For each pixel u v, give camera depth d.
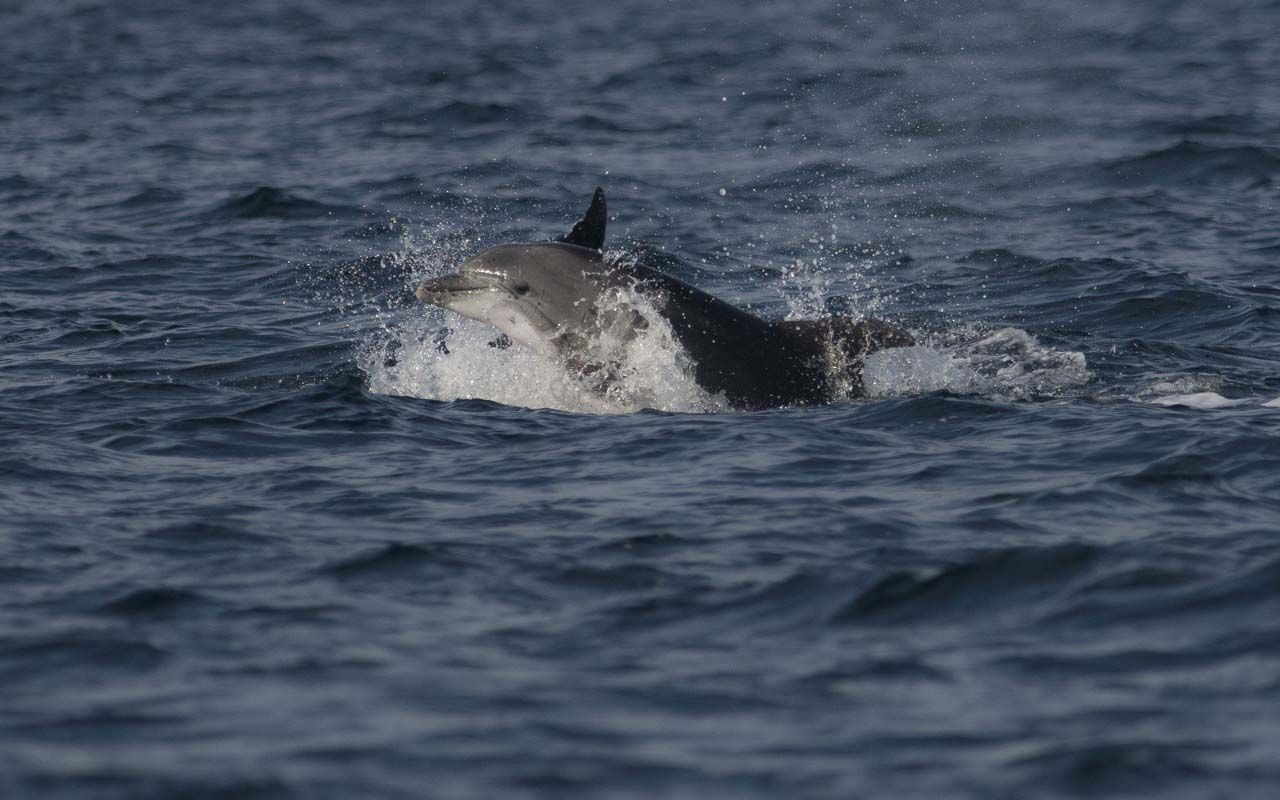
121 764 28.92
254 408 57.12
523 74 174.38
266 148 130.75
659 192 111.62
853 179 116.06
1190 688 31.86
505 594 38.22
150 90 165.75
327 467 50.00
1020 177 115.31
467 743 29.89
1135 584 37.53
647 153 126.94
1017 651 34.22
